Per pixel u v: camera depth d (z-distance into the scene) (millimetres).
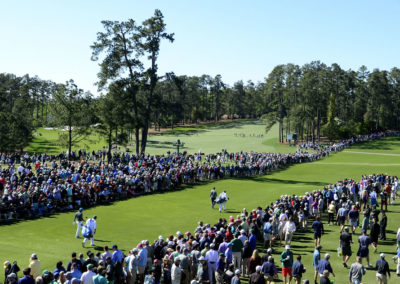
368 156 79812
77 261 14789
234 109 187875
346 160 74125
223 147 100438
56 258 19344
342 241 18797
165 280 14852
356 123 120562
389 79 142625
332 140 111875
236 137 121750
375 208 29641
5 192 30062
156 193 39312
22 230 24953
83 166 44750
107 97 59031
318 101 105875
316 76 111812
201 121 188250
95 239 23219
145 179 39719
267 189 42156
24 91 144500
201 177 48219
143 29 59656
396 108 142375
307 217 26109
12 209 28000
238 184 45531
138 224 26938
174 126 159750
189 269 15523
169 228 25969
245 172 54094
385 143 102125
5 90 137750
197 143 107875
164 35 60844
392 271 18219
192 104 175625
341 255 19219
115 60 58812
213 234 18484
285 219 22297
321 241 22953
